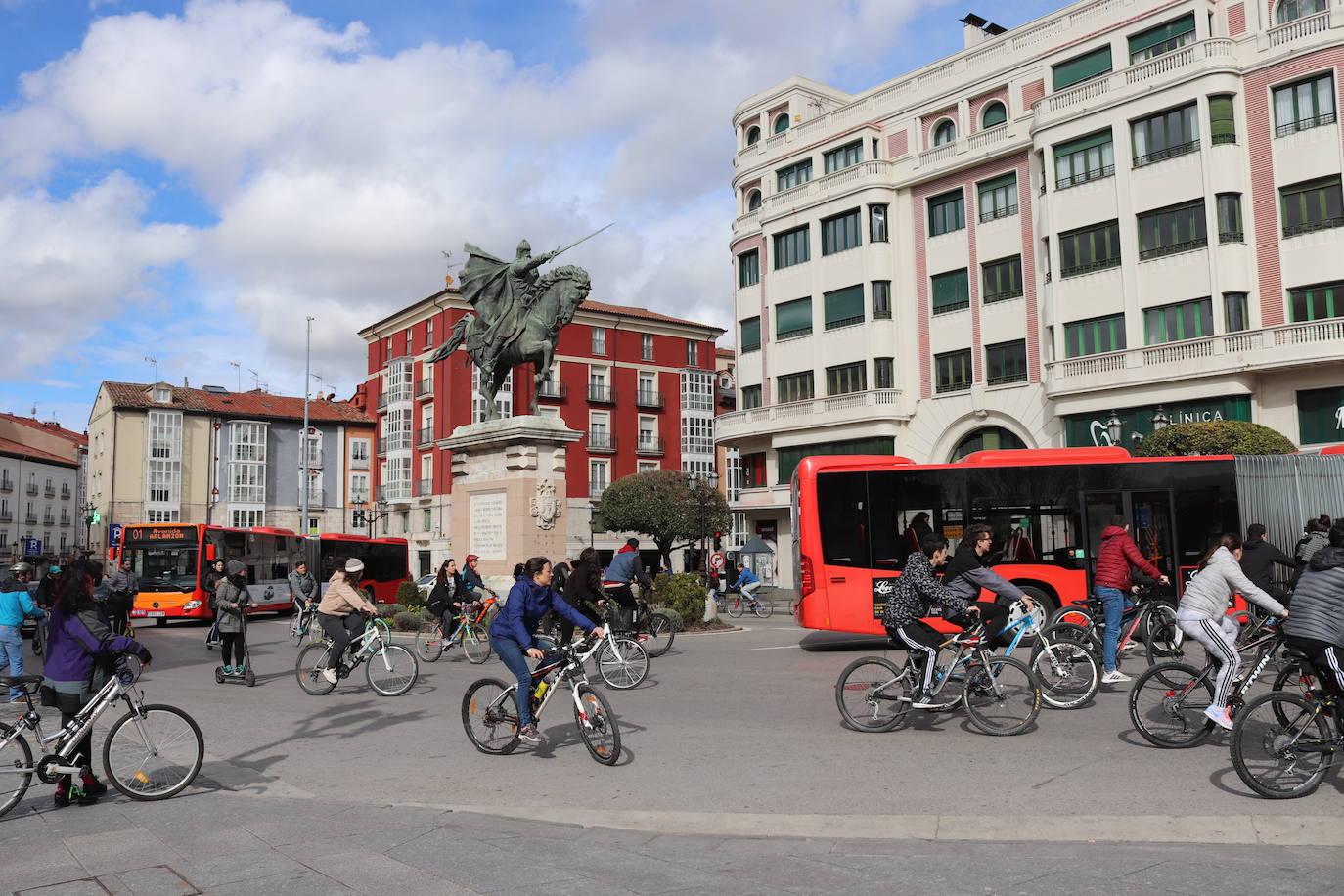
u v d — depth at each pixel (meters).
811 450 41.72
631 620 16.84
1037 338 35.56
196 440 68.06
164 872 5.65
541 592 9.22
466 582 17.94
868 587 17.78
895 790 7.37
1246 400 29.33
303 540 40.25
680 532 47.94
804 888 5.20
